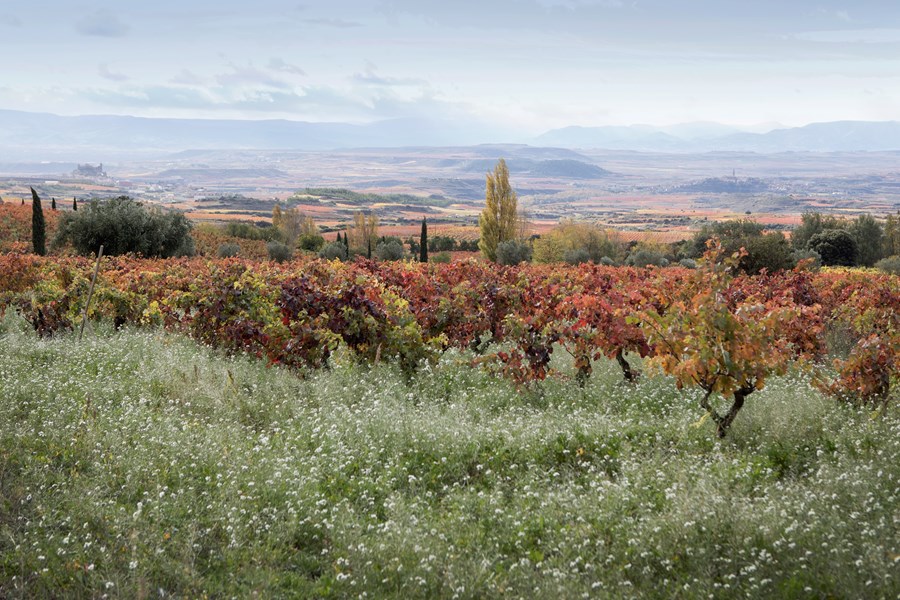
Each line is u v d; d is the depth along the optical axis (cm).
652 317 970
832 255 8794
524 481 788
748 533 617
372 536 657
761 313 939
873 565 537
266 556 621
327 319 1328
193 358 1301
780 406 1027
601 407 1108
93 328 1883
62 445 835
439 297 1562
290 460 805
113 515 659
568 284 1805
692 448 889
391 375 1255
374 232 12706
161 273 2361
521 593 548
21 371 1204
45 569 560
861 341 1109
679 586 556
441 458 852
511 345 1486
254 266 2805
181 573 575
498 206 9294
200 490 747
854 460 782
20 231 7131
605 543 638
